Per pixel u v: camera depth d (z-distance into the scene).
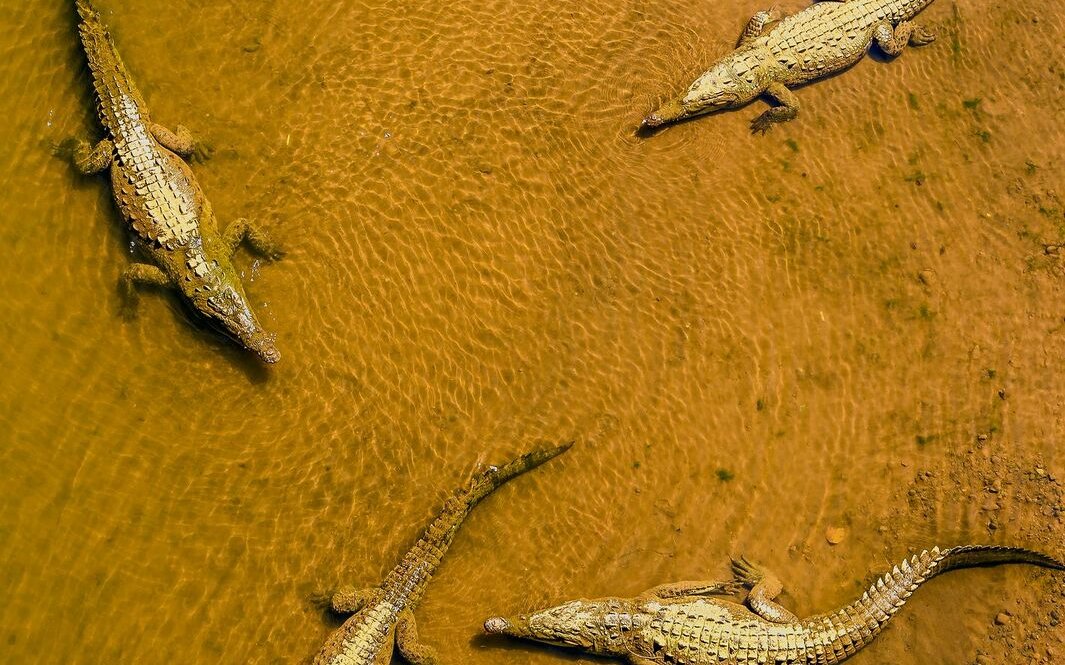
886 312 10.79
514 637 9.33
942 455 10.40
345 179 10.33
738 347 10.48
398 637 9.18
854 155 11.33
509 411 10.05
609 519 9.88
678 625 9.29
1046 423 10.54
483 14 11.13
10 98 9.99
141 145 9.62
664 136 11.10
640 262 10.61
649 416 10.20
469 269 10.35
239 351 9.74
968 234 11.15
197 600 9.30
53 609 9.13
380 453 9.80
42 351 9.59
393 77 10.73
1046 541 10.09
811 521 10.10
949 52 11.86
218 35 10.45
